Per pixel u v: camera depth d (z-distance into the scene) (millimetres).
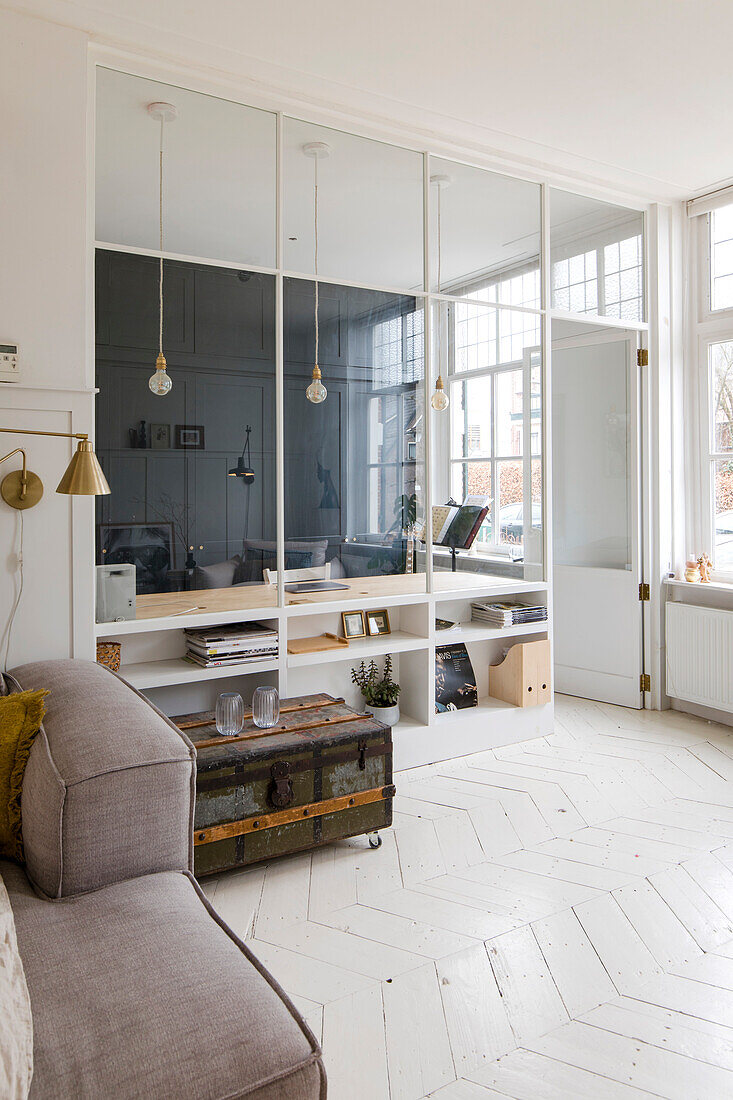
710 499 4387
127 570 2814
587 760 3586
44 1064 1098
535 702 3859
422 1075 1638
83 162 2611
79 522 2619
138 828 1679
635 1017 1830
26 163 2516
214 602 3000
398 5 2504
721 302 4281
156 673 2857
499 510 3789
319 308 3221
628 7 2529
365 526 3381
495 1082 1621
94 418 2729
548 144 3584
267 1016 1227
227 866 2373
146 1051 1131
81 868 1605
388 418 3428
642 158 3748
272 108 3061
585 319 4051
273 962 2029
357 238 3305
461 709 3752
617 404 4453
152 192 2826
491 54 2818
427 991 1918
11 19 2471
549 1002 1883
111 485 2773
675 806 3053
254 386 3074
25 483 2492
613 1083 1619
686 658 4234
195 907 1562
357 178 3291
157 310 2850
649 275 4316
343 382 3295
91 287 2703
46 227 2555
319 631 3406
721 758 3617
